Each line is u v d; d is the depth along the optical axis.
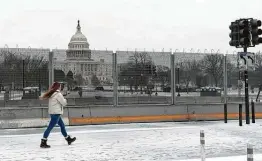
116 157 11.23
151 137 15.49
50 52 20.80
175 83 23.25
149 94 22.58
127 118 21.34
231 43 19.70
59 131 17.81
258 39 18.92
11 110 19.30
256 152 11.91
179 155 11.53
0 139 15.23
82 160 10.80
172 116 22.23
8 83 19.97
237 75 24.83
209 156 11.34
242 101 24.72
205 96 24.08
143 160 10.80
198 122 21.67
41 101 20.42
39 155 11.61
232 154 11.67
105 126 19.81
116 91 21.89
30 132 17.56
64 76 20.95
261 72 25.53
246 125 19.42
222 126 19.17
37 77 20.44
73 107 20.50
